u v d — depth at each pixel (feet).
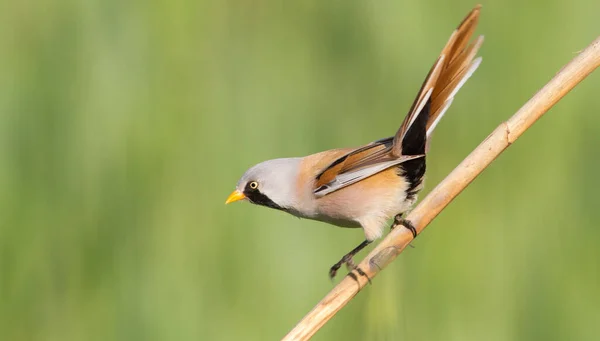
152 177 36.81
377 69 38.86
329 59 39.40
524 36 38.93
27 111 36.68
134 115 37.24
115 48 37.96
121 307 35.24
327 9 39.78
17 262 35.55
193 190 36.94
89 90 37.32
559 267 36.04
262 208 36.94
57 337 35.29
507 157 38.19
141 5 38.42
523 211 37.29
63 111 37.01
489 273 36.22
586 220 36.55
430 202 25.50
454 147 39.06
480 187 38.01
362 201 28.35
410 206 28.60
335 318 33.22
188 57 38.52
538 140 38.24
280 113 38.45
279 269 36.22
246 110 38.42
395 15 38.88
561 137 37.93
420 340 35.06
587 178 37.14
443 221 37.01
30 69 37.19
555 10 38.88
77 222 36.04
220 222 36.63
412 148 27.40
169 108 37.81
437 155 38.99
